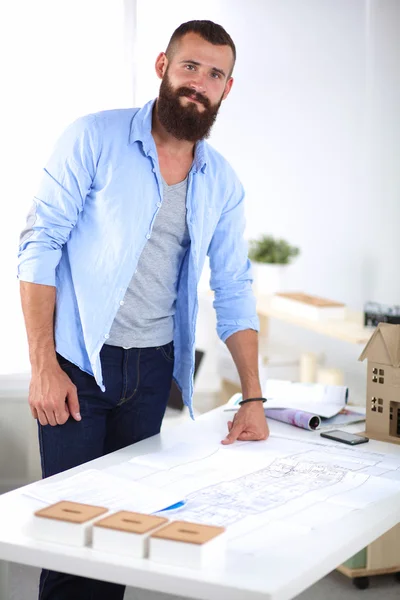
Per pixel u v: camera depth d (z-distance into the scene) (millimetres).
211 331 4352
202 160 1999
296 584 1205
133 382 2039
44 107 3211
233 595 1173
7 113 3180
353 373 4562
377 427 2070
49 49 3189
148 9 3975
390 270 5098
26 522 1387
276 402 2256
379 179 5012
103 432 2039
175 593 1204
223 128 4797
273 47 4762
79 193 1923
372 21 4848
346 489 1604
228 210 2162
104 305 1934
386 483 1645
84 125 1930
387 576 2834
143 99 3971
